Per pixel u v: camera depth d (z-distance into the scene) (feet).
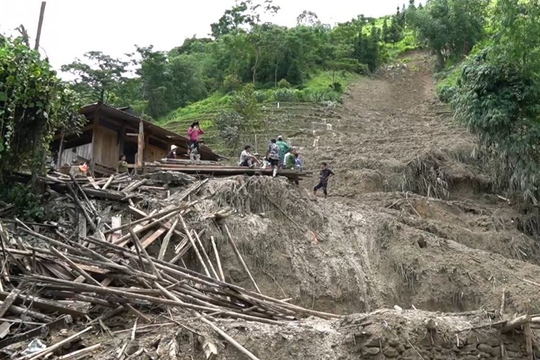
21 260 32.01
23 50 40.63
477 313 34.73
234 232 43.14
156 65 147.23
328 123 113.19
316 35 175.01
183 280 32.55
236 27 181.06
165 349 26.13
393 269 48.01
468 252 52.29
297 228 47.34
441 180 73.56
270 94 131.95
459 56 160.15
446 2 164.86
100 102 65.57
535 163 66.18
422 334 30.66
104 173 67.21
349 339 29.76
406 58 184.65
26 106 40.37
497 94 67.72
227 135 101.81
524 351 31.53
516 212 67.51
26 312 28.40
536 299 46.21
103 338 27.73
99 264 31.58
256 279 41.83
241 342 27.66
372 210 57.47
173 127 117.60
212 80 161.79
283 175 53.31
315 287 43.55
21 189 41.09
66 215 41.39
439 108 121.70
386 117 121.19
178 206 42.73
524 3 69.00
